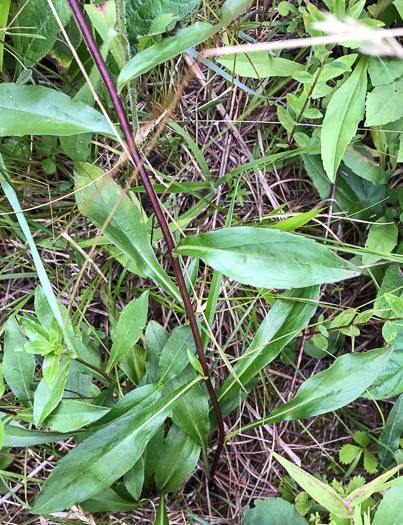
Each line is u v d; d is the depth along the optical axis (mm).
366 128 416
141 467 299
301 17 381
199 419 328
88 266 406
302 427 430
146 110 415
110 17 238
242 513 399
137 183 360
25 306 421
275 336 338
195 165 428
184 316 424
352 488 367
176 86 382
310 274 270
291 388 420
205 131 432
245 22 386
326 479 409
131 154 249
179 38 226
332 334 419
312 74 360
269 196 426
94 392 346
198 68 391
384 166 396
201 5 392
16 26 336
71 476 269
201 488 406
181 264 388
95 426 290
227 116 423
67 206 398
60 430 267
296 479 302
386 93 342
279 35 414
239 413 404
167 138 396
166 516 336
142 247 292
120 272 420
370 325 432
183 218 392
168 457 340
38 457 376
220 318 416
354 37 205
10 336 301
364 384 320
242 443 410
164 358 303
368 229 418
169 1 292
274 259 271
